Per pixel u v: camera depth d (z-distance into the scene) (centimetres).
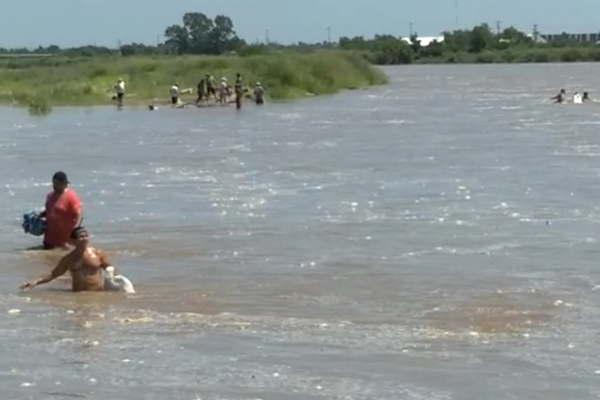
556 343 3591
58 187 5591
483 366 3319
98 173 8956
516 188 7762
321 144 11400
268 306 4184
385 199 7300
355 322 3897
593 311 4069
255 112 17175
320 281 4694
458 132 12862
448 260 5166
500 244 5591
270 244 5644
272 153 10512
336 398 3023
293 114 16562
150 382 3144
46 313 4038
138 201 7306
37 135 12775
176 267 5044
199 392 3059
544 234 5875
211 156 10275
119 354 3434
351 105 19138
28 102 18762
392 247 5528
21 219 6525
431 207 6906
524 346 3550
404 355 3431
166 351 3472
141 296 4391
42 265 5150
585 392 3088
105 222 6400
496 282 4641
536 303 4209
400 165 9356
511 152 10338
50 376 3197
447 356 3428
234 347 3522
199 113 16988
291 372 3247
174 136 12588
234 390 3080
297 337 3653
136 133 13025
